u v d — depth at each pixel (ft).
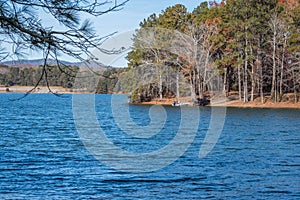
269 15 190.29
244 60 195.52
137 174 55.93
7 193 46.14
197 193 46.80
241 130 115.75
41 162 64.28
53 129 119.75
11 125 133.39
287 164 63.62
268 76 203.41
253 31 191.11
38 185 49.75
